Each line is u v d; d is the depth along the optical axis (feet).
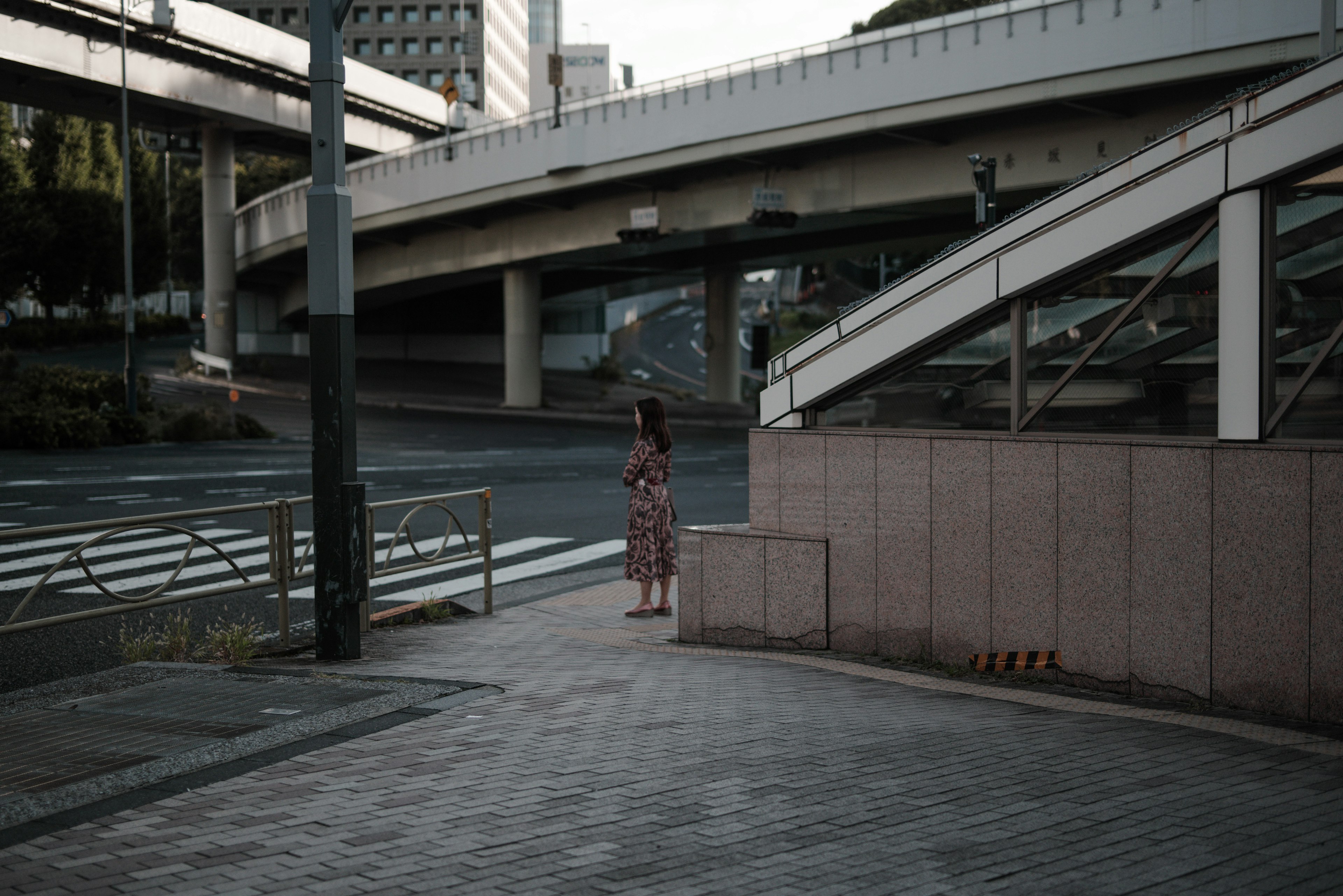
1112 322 21.94
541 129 145.69
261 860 11.78
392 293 209.97
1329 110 18.37
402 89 219.20
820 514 26.76
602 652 26.84
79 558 22.76
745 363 294.46
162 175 298.15
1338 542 18.40
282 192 199.21
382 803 13.79
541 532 54.13
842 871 11.40
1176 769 15.26
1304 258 19.16
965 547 23.90
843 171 122.11
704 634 28.76
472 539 51.49
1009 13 97.45
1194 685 20.26
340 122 24.22
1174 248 21.11
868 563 25.84
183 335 276.21
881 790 14.30
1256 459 19.36
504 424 150.30
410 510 61.52
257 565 42.04
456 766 15.52
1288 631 19.03
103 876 11.34
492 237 174.19
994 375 23.95
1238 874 11.21
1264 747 16.62
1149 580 20.86
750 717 18.76
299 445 107.45
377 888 10.98
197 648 27.07
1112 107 97.30
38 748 16.72
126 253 106.22
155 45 161.07
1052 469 22.31
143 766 15.47
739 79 121.29
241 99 183.32
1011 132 106.63
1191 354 20.89
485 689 20.88
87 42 152.25
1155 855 11.79
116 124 213.66
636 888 10.96
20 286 212.23
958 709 19.70
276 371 203.72
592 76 496.23
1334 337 18.93
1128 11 89.61
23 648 28.04
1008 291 23.00
